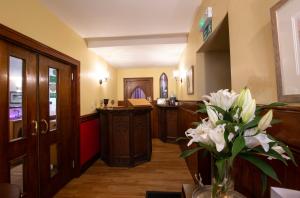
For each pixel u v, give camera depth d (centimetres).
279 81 86
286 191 57
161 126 552
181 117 424
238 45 134
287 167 77
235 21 138
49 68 247
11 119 183
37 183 217
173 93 586
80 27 299
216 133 58
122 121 351
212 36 205
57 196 243
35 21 209
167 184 271
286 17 81
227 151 60
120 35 344
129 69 631
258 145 58
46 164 234
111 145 353
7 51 177
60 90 269
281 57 84
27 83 204
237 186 107
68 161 287
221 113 63
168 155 408
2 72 171
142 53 427
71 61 290
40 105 225
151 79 624
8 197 94
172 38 355
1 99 169
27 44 193
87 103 356
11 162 181
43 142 229
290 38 79
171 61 528
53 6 233
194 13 264
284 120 79
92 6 237
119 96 632
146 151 377
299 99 75
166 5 240
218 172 65
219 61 278
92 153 365
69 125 294
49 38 237
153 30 323
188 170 323
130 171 323
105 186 269
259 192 93
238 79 135
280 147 58
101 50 386
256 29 109
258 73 108
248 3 118
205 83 278
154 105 600
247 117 57
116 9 246
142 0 227
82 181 287
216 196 68
